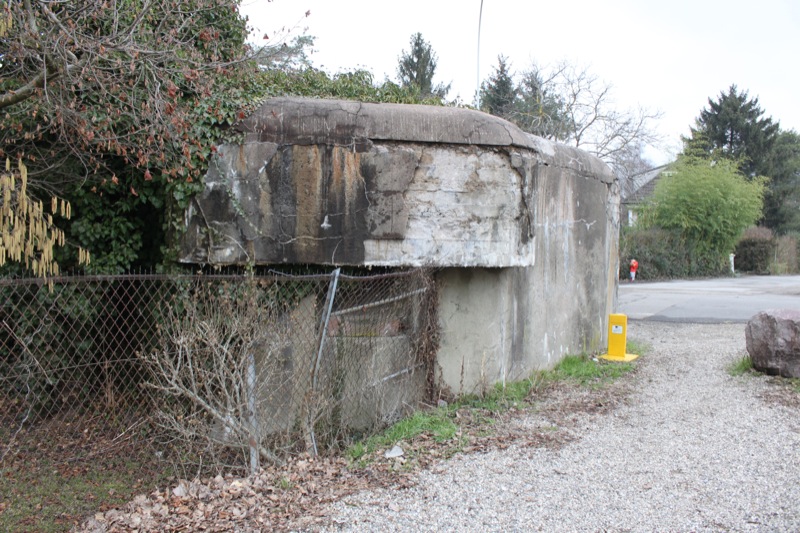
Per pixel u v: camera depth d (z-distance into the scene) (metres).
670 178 32.12
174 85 5.18
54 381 6.12
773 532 3.70
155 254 6.82
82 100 5.70
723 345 9.90
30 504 4.72
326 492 4.36
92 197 6.46
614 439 5.44
